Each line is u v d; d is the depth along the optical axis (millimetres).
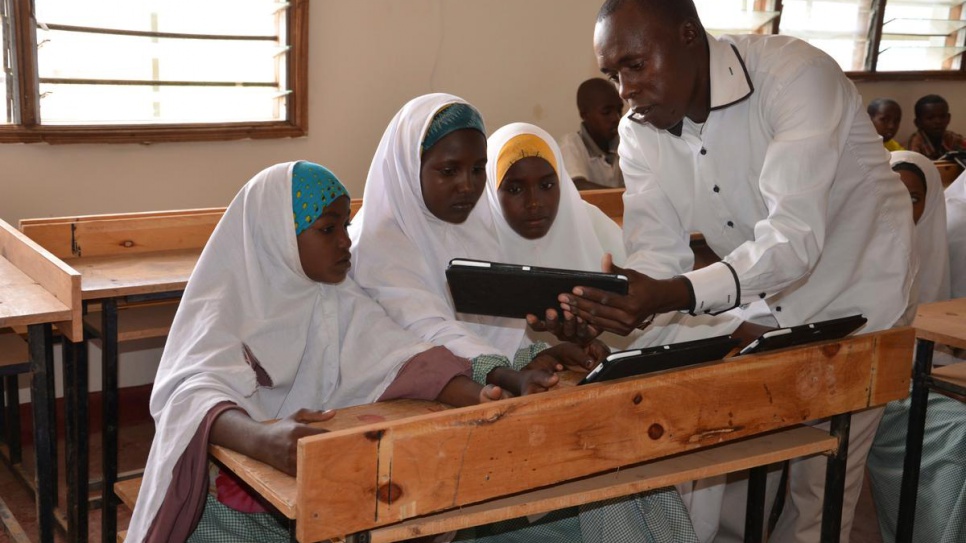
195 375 1525
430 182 1843
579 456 1411
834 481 1801
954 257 3541
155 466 1458
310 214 1661
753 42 1815
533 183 1991
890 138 5727
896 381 1801
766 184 1733
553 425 1369
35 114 3281
